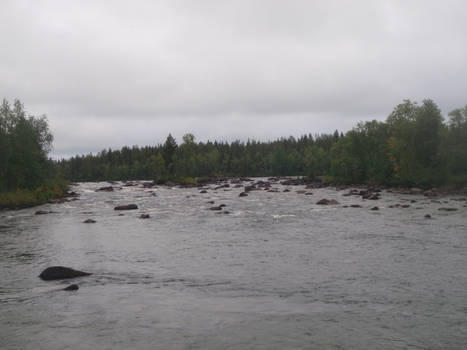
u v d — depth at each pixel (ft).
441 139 240.53
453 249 68.85
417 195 202.08
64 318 37.81
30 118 261.44
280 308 40.32
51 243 82.53
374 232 88.74
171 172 477.77
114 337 33.01
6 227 108.58
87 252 72.49
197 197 219.41
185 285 49.85
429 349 30.35
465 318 36.83
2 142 199.72
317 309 39.86
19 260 66.23
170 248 75.31
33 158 223.71
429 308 39.73
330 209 142.00
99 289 48.24
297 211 137.80
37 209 164.66
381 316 37.63
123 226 107.45
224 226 104.78
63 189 266.57
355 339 32.27
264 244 78.02
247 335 33.32
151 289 48.08
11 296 45.39
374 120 317.83
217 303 42.24
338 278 51.98
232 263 62.08
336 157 365.20
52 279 53.42
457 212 122.42
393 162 273.75
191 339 32.50
